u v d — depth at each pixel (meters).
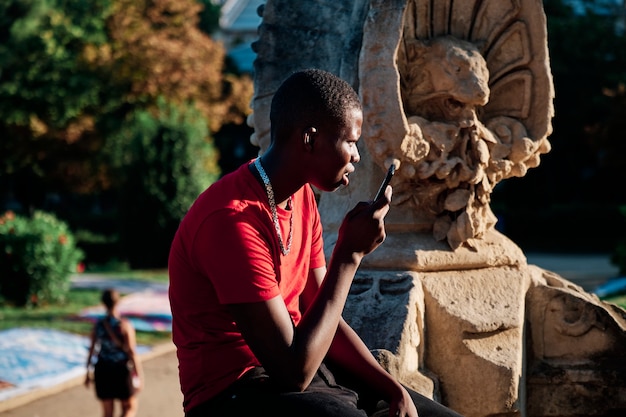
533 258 25.44
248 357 2.12
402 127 3.13
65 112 25.00
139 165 21.12
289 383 2.01
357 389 2.37
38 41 24.75
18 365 9.98
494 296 3.32
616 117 22.92
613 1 34.72
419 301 3.19
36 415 8.33
